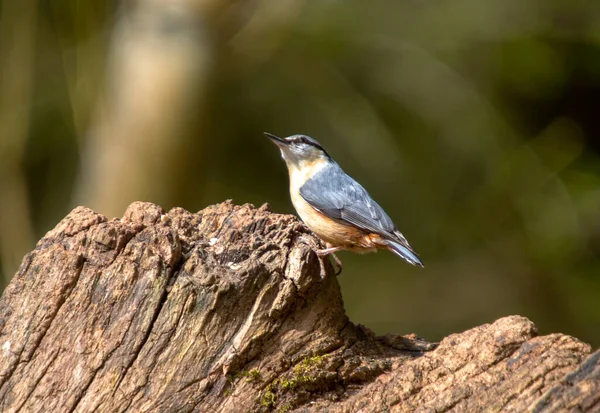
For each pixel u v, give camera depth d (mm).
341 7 14617
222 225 5586
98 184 13422
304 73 14734
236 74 14234
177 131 13195
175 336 4762
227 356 4809
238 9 13578
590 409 4371
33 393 4586
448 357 4902
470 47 14805
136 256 4871
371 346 5605
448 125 14781
